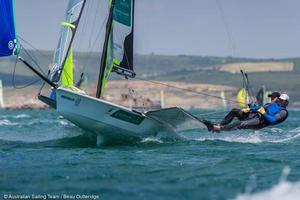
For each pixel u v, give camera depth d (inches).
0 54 2453.2
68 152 2440.9
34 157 2258.9
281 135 3299.7
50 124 5634.8
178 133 2883.9
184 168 1943.9
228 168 1936.5
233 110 2851.9
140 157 2262.6
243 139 3038.9
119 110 2625.5
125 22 2972.4
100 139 2731.3
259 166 1977.1
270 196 1476.4
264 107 2849.4
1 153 2406.5
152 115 2657.5
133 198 1472.7
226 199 1453.0
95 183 1657.2
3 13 2429.9
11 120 7057.1
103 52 2910.9
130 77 3019.2
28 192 1550.2
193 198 1467.8
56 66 3053.6
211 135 3070.9
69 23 3078.2
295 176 1771.7
